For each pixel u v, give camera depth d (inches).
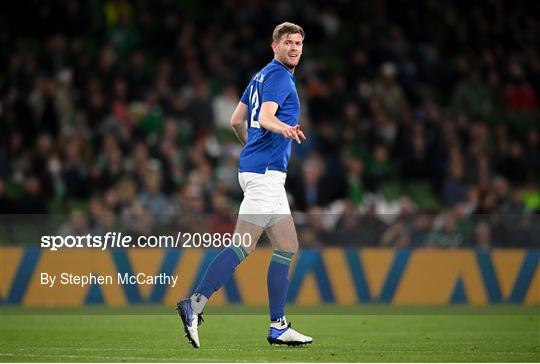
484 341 1070.4
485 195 2263.8
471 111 2682.1
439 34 2854.3
